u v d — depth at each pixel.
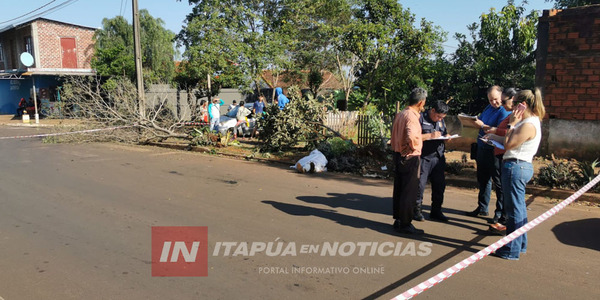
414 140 4.86
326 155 9.91
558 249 4.65
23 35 29.09
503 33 14.73
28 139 15.90
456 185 7.80
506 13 14.68
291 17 19.42
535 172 7.67
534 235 5.08
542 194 6.84
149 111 14.87
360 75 20.52
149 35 26.53
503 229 5.17
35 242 4.99
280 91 14.93
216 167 9.88
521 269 4.15
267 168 9.80
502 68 14.90
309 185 7.95
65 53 28.75
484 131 5.47
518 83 14.60
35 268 4.29
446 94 16.23
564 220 5.60
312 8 19.70
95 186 7.83
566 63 8.86
